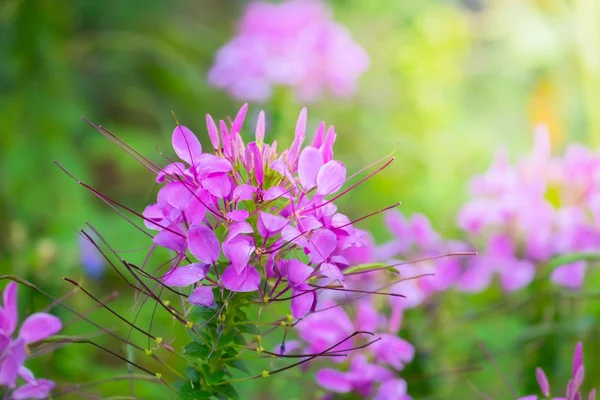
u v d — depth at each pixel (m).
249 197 0.97
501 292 1.30
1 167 1.75
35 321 1.02
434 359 1.24
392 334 1.16
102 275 1.37
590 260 1.21
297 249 0.99
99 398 1.06
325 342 1.13
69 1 2.05
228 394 0.99
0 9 1.78
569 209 1.27
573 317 1.28
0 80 1.92
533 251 1.26
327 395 1.13
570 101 2.01
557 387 1.24
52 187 1.71
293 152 0.99
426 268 1.24
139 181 1.97
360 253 1.18
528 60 1.99
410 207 1.79
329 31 1.81
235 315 1.00
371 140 1.98
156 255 1.45
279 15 1.82
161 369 1.28
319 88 1.84
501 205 1.27
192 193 0.97
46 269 1.33
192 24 2.68
